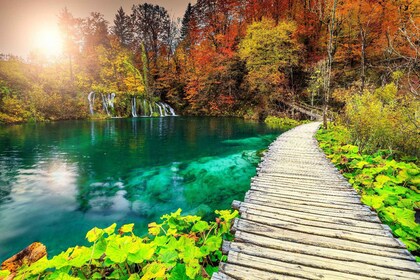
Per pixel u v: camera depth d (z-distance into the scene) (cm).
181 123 2472
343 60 2288
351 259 252
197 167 934
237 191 696
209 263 305
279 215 353
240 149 1264
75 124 2202
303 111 2312
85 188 712
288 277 224
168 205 600
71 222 511
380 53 1905
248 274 228
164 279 244
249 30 2538
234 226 319
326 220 339
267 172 579
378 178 477
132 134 1738
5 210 564
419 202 416
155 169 905
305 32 2578
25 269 235
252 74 2550
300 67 2642
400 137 714
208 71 3141
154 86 3656
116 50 3653
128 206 594
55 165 941
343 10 1755
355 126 813
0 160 997
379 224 328
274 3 2862
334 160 690
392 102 770
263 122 2516
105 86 3188
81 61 3288
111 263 246
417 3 1195
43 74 2728
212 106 3262
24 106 2227
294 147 887
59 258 241
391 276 227
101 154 1133
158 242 271
